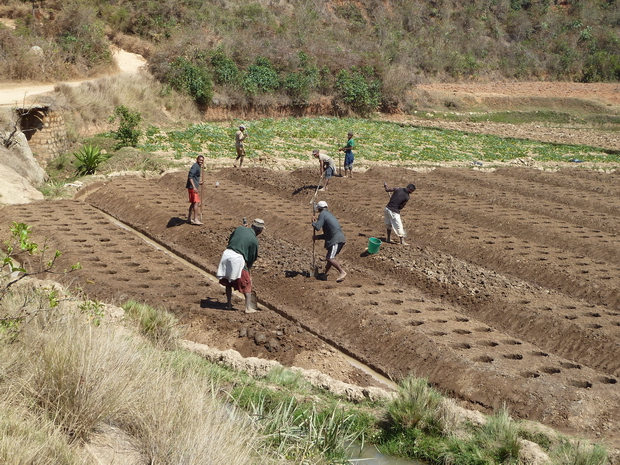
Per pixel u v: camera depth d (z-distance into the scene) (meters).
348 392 7.80
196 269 13.53
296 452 5.74
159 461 4.76
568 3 68.69
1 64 30.28
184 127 31.55
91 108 27.42
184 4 44.03
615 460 6.98
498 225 17.25
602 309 11.73
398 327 10.22
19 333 6.05
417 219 17.22
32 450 4.20
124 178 20.97
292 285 12.13
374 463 6.24
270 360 8.82
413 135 34.84
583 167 27.55
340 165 23.31
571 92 51.47
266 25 44.75
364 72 42.94
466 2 63.69
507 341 10.28
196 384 5.92
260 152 26.14
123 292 10.96
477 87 51.12
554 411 8.02
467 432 6.84
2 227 14.80
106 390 5.17
